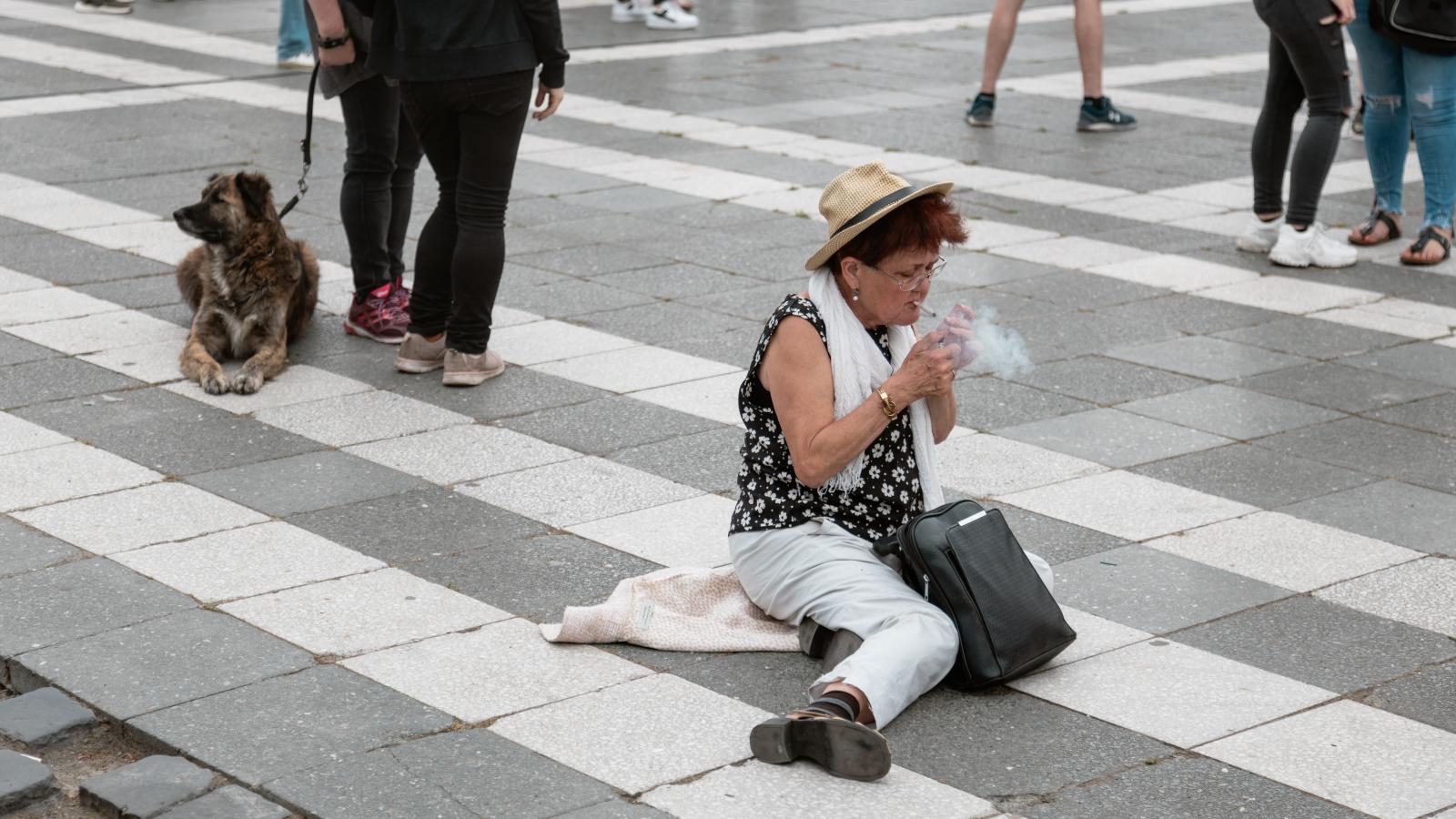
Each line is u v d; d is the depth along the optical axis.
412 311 8.60
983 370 8.83
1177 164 14.09
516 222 11.88
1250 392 8.55
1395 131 11.32
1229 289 10.48
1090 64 15.16
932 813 4.62
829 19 22.52
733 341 9.28
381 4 7.97
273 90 16.72
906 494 5.45
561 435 7.79
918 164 13.91
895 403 5.13
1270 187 11.18
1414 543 6.66
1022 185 13.24
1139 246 11.50
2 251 10.77
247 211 8.49
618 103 16.41
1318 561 6.47
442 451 7.55
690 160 13.95
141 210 11.91
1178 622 5.90
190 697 5.25
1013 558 5.34
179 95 16.31
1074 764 4.91
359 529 6.65
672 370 8.76
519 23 7.92
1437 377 8.84
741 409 5.54
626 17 21.91
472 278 8.27
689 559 6.40
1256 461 7.57
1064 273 10.77
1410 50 10.76
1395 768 4.91
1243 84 18.02
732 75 18.12
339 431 7.80
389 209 9.09
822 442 5.15
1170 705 5.28
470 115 7.98
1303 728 5.15
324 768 4.82
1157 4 24.27
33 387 8.32
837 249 5.20
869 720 4.96
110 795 4.67
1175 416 8.16
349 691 5.30
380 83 8.74
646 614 5.68
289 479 7.19
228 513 6.79
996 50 15.31
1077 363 8.98
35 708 5.18
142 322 9.43
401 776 4.78
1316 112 10.77
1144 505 7.02
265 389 8.39
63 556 6.33
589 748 4.96
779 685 5.39
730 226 11.87
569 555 6.42
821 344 5.25
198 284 9.05
